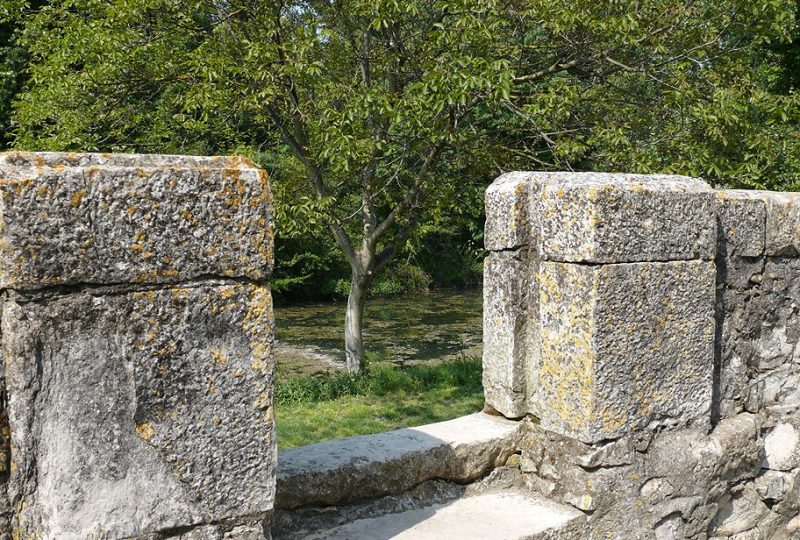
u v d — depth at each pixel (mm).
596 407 3008
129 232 1878
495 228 3348
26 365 1803
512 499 3166
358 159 8242
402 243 11094
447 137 8258
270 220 2072
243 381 2068
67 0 9141
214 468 2055
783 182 8836
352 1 8383
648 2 8148
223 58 8234
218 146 10953
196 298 1986
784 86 12180
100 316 1877
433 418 8648
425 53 8406
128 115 9656
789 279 3990
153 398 1959
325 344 15805
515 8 8414
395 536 2758
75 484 1884
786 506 3859
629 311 3049
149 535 1981
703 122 8070
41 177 1768
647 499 3182
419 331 16922
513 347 3305
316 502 2758
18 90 16219
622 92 9219
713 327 3346
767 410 3990
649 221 3066
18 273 1756
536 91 8719
